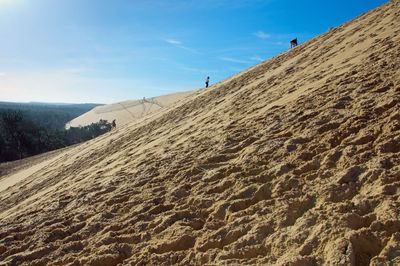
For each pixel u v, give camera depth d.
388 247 1.91
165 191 3.95
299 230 2.34
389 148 2.87
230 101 9.44
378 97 3.95
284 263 2.06
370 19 10.68
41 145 53.66
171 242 2.76
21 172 22.84
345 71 5.79
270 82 9.27
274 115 5.24
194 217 3.16
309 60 9.57
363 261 1.94
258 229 2.53
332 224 2.24
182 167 4.59
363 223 2.20
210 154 4.69
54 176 11.47
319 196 2.66
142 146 8.98
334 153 3.18
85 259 2.84
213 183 3.71
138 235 3.07
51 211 4.64
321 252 2.06
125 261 2.72
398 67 4.59
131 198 4.10
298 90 6.30
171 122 12.08
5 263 3.08
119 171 6.00
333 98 4.66
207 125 7.36
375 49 6.33
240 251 2.38
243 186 3.32
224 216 2.98
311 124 4.09
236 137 4.99
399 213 2.10
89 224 3.60
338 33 11.88
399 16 8.19
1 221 5.21
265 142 4.18
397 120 3.21
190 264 2.48
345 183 2.67
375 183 2.51
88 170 8.70
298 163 3.33
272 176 3.27
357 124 3.52
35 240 3.50
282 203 2.75
